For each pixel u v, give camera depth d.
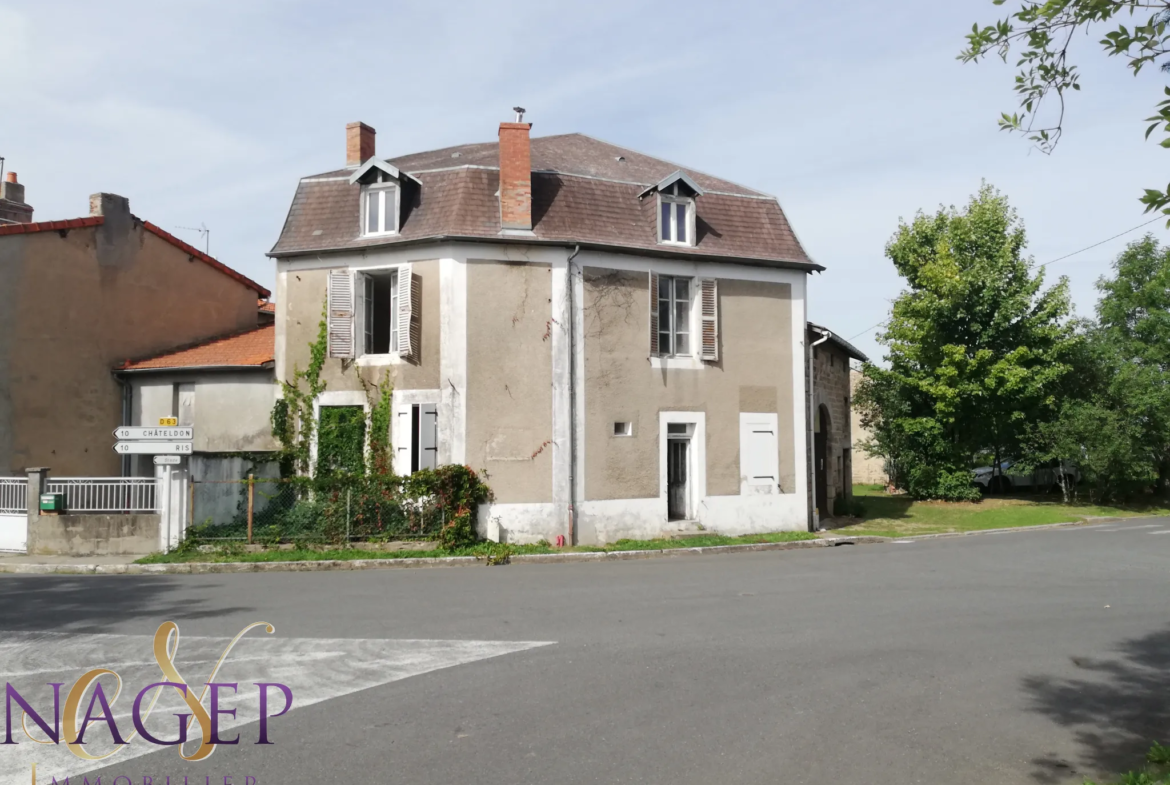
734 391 20.33
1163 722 6.39
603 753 5.61
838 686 7.17
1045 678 7.48
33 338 20.30
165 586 12.93
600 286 19.08
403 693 6.91
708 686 7.12
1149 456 30.81
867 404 32.16
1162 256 36.12
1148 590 11.92
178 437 16.52
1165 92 4.61
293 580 13.57
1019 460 30.91
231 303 25.06
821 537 19.67
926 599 11.20
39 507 16.70
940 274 28.41
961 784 5.25
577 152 23.58
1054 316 29.19
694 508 19.80
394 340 18.98
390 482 17.09
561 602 11.04
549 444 18.41
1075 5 5.19
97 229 21.66
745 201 21.34
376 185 19.02
